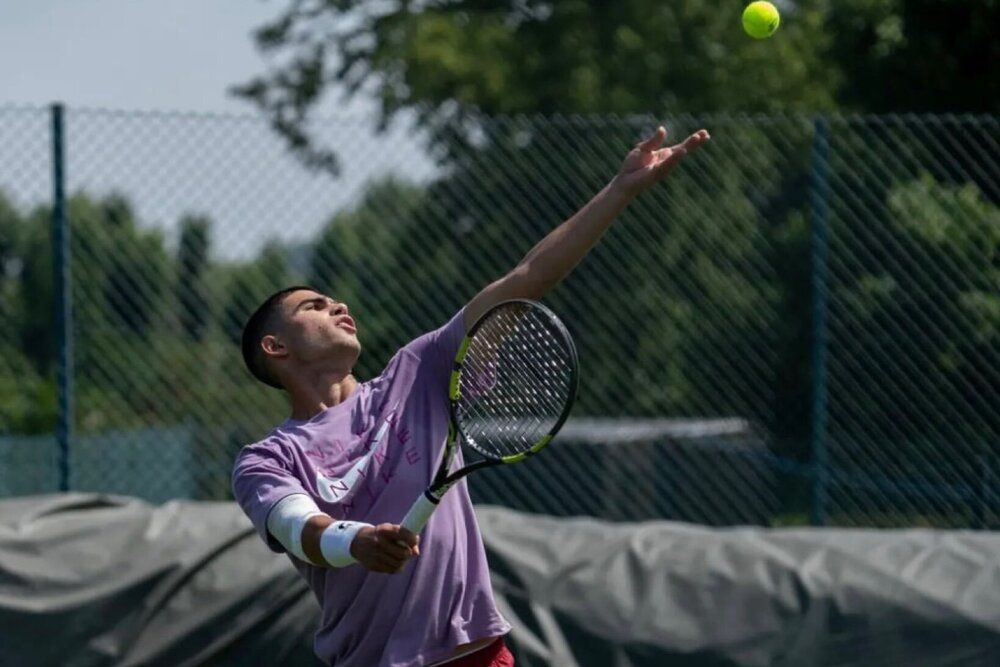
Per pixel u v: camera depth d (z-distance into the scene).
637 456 23.02
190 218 21.83
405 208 22.34
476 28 54.69
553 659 17.14
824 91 52.72
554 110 52.50
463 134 22.47
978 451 22.48
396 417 11.16
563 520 19.11
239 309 22.16
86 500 18.88
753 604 17.48
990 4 39.56
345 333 11.62
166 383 22.06
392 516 10.94
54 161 21.19
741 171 23.30
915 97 41.31
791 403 23.05
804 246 23.22
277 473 10.79
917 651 17.20
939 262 22.72
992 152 23.08
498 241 22.38
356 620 10.96
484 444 12.18
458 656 11.02
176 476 22.09
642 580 17.73
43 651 17.19
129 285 21.84
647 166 11.18
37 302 22.67
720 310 23.14
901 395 22.53
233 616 17.52
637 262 23.12
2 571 17.48
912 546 18.25
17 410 22.62
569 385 10.21
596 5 53.81
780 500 22.91
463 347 10.73
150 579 17.61
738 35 52.94
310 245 22.16
